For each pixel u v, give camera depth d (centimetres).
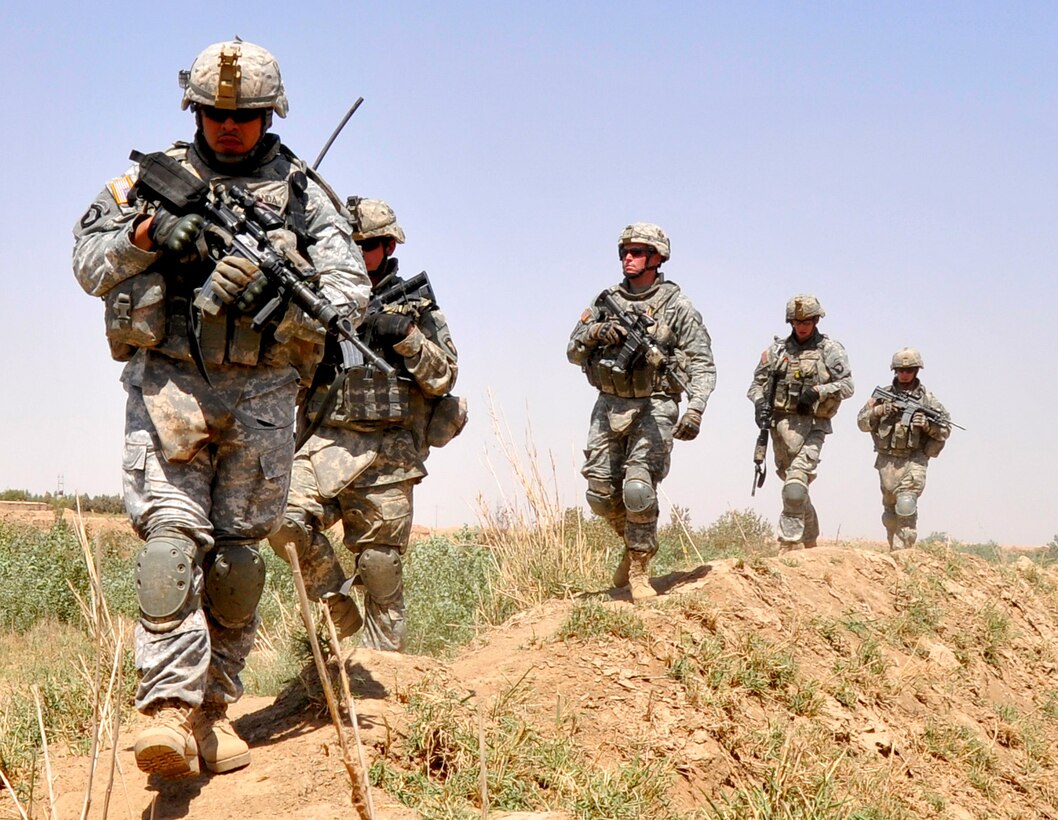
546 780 489
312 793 440
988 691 948
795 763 581
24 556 1146
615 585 874
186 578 423
